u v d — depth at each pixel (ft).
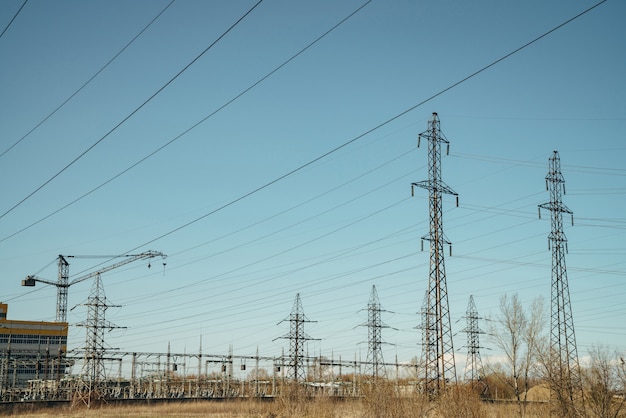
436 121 221.66
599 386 183.62
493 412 206.80
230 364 409.28
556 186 241.14
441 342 200.23
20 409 275.59
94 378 310.04
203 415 246.88
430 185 214.48
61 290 555.69
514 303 232.12
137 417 238.48
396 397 194.59
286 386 264.52
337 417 219.20
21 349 519.19
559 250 233.96
